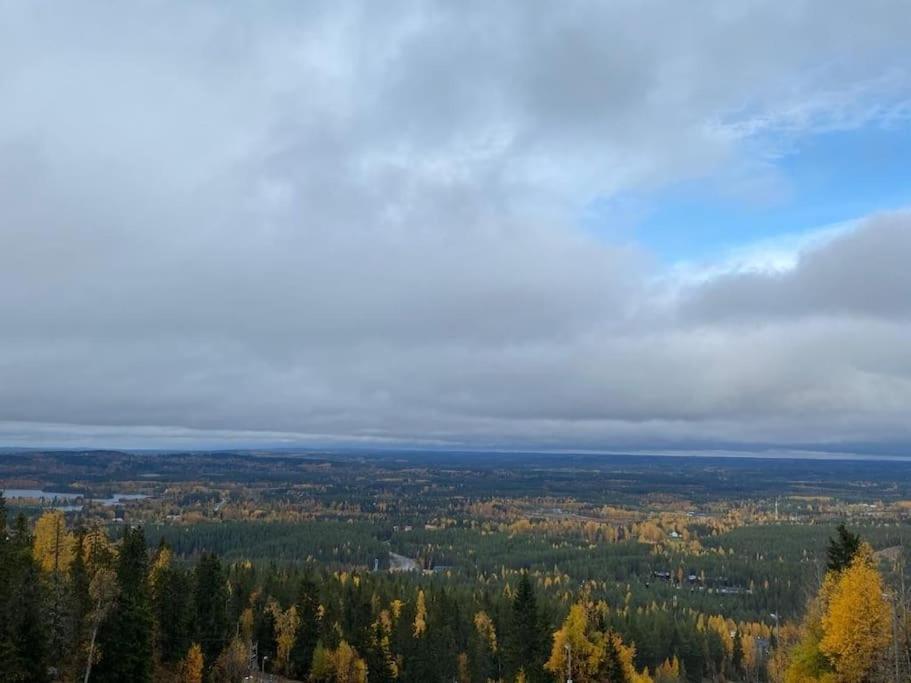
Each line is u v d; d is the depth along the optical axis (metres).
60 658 60.12
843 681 54.56
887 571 68.44
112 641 60.47
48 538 85.50
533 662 80.56
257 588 110.62
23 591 56.75
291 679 87.62
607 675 78.44
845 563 61.69
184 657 73.25
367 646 88.50
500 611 109.44
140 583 67.31
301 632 89.00
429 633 92.12
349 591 104.56
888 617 53.34
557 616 110.38
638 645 113.44
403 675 91.25
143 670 62.19
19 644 55.31
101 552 72.69
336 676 84.12
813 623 61.78
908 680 51.19
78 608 60.72
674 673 107.12
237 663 80.12
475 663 95.38
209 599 80.38
